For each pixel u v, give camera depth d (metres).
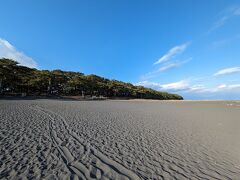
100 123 12.34
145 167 5.59
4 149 6.03
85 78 69.75
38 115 13.83
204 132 11.29
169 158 6.50
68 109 20.17
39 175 4.51
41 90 62.41
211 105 38.75
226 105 38.84
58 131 9.11
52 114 14.99
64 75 68.12
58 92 67.94
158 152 7.06
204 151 7.54
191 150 7.57
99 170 5.10
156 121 14.85
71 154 6.11
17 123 10.20
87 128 10.39
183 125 13.52
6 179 4.20
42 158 5.55
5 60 51.56
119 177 4.80
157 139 9.03
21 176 4.38
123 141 8.24
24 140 7.17
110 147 7.21
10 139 7.13
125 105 33.84
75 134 8.80
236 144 8.81
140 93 92.12
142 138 9.02
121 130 10.55
